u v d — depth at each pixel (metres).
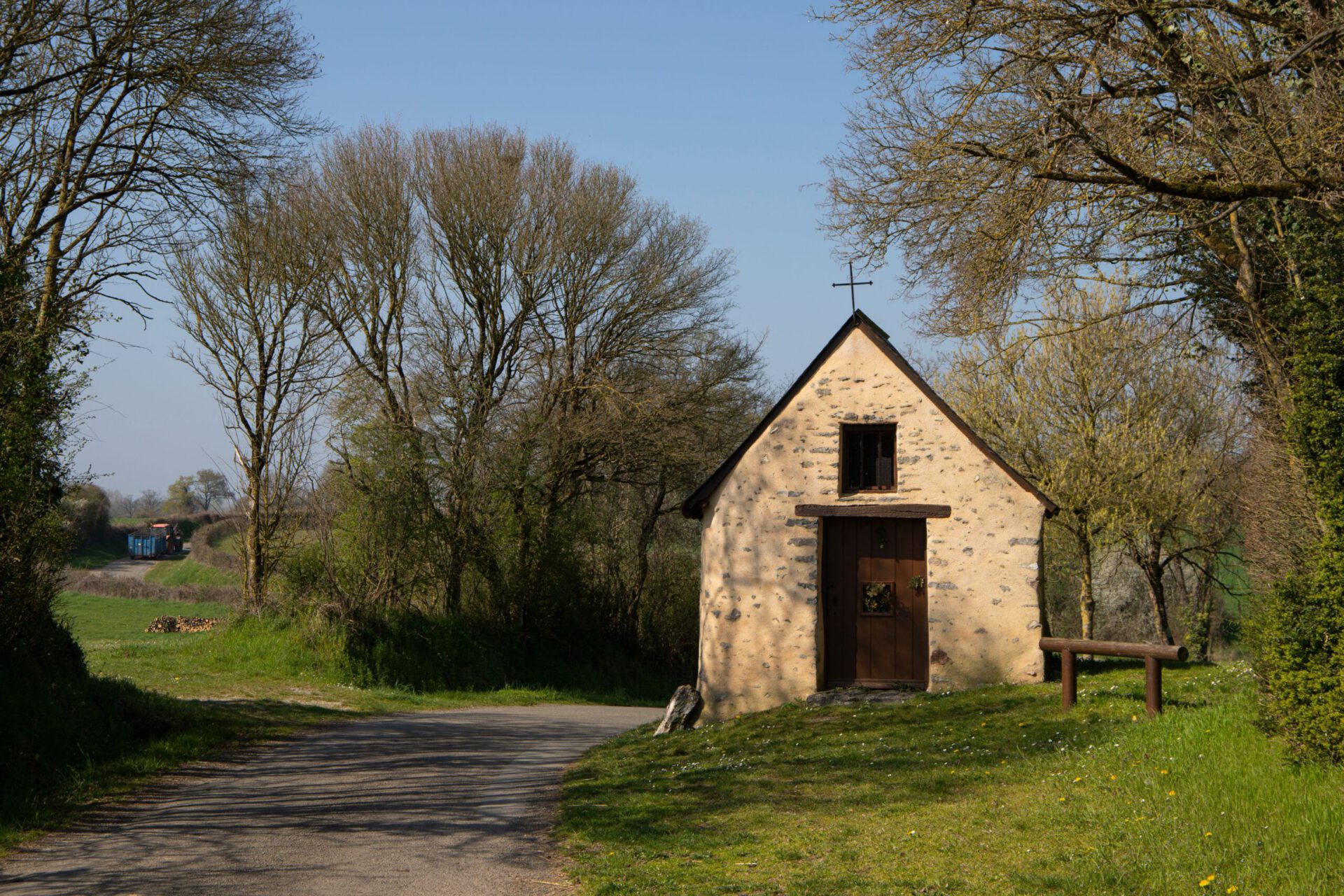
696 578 38.91
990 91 12.55
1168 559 25.69
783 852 8.51
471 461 29.95
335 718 18.48
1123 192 12.55
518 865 8.55
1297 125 10.97
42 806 10.33
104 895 7.68
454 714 21.28
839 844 8.68
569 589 33.72
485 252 30.03
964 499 15.58
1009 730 12.33
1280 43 12.51
